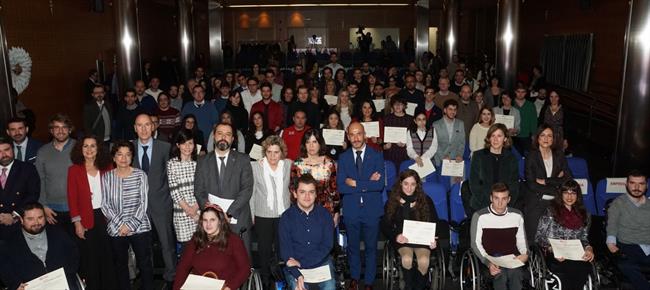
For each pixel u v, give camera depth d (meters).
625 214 6.31
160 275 7.09
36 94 12.62
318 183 6.16
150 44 22.17
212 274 5.07
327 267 5.52
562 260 5.89
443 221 7.19
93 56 16.23
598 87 15.20
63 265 5.30
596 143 14.50
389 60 24.88
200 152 7.50
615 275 6.32
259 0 24.27
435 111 9.51
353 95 11.33
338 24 30.58
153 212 6.06
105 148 5.85
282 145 6.18
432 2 24.34
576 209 6.08
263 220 6.23
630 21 8.70
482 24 29.38
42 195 6.13
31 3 12.46
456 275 6.91
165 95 9.48
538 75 14.44
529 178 6.62
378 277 7.02
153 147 6.04
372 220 6.29
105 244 5.87
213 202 5.86
